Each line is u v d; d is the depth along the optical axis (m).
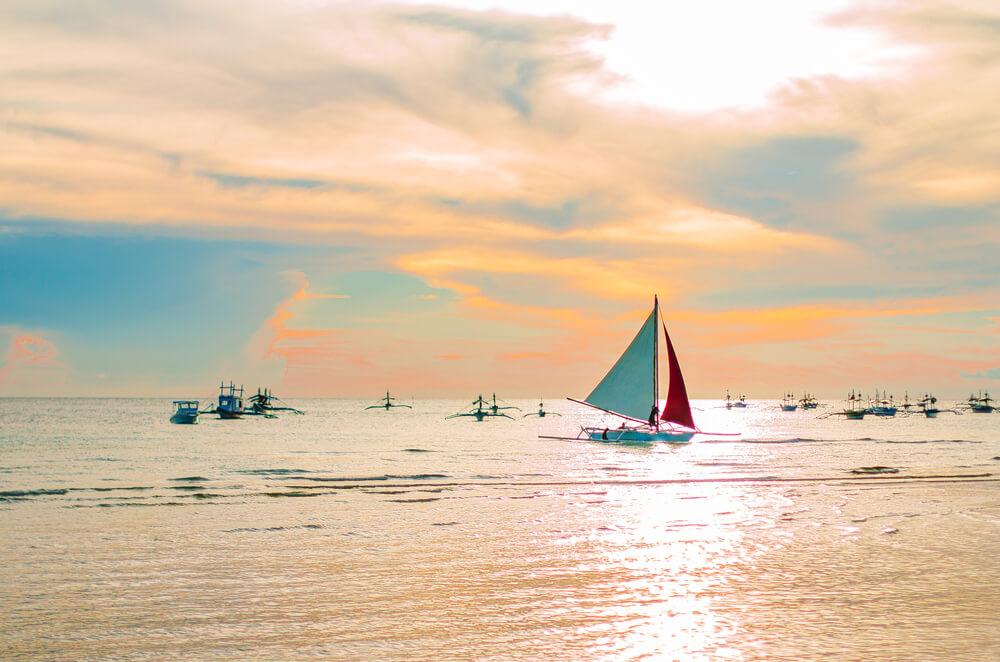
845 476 47.09
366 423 162.62
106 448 76.44
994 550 24.72
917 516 31.19
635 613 18.05
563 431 123.75
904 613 18.11
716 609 18.39
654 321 74.56
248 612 18.05
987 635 16.62
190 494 38.06
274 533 27.48
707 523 29.62
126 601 18.88
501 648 15.76
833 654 15.49
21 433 109.12
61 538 26.39
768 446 81.12
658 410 75.25
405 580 20.94
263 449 74.88
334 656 15.34
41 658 15.17
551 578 21.16
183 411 146.00
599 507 33.75
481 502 35.38
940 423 181.88
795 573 21.72
